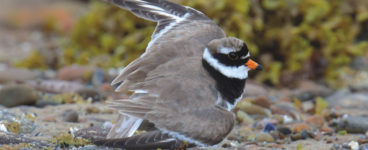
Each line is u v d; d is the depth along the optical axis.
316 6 16.20
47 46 19.17
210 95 7.37
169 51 7.82
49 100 11.52
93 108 10.95
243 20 15.26
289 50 15.66
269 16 15.88
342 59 16.56
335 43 16.48
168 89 7.27
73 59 16.66
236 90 7.75
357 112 11.91
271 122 10.54
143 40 16.03
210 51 7.63
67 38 19.38
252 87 13.96
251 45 15.26
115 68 15.88
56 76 15.16
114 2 8.68
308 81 15.24
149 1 8.77
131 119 7.09
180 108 7.12
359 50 17.06
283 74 15.21
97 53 17.03
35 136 8.77
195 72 7.55
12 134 8.31
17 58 18.28
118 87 7.43
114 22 17.00
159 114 7.03
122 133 6.98
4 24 24.23
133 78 7.48
